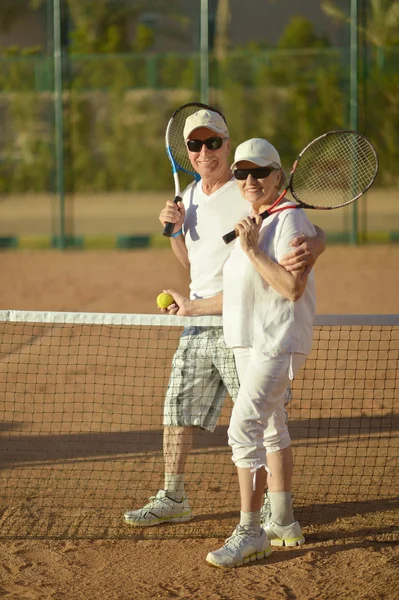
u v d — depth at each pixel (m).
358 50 16.98
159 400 7.64
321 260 16.52
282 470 4.88
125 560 4.77
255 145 4.52
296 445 6.55
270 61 27.34
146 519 5.22
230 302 4.68
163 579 4.52
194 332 5.22
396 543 4.93
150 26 38.25
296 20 34.19
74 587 4.45
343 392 7.77
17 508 5.48
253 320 4.59
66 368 8.21
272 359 4.51
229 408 7.59
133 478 5.95
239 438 4.59
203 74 17.47
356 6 16.81
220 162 5.10
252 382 4.53
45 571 4.63
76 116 28.69
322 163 5.91
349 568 4.62
